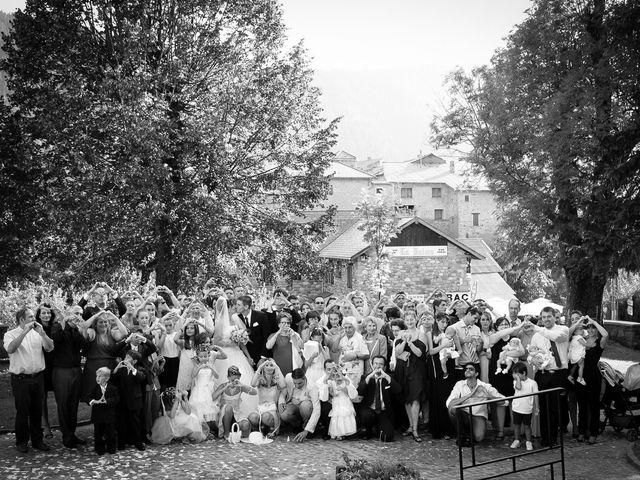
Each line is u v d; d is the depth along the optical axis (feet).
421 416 45.01
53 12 86.94
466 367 40.19
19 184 79.36
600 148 72.38
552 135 78.69
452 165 304.71
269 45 99.66
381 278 166.61
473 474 33.94
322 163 99.55
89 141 82.43
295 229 98.78
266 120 95.55
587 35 80.74
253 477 33.17
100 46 89.15
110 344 39.86
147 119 81.20
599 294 90.43
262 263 98.99
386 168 344.28
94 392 37.40
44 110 81.76
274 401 42.37
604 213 69.97
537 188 86.89
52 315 39.63
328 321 48.39
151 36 86.74
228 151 91.56
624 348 98.89
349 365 42.68
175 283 89.40
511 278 211.20
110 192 83.82
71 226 84.28
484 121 96.89
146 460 36.11
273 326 46.26
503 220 96.17
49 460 35.88
